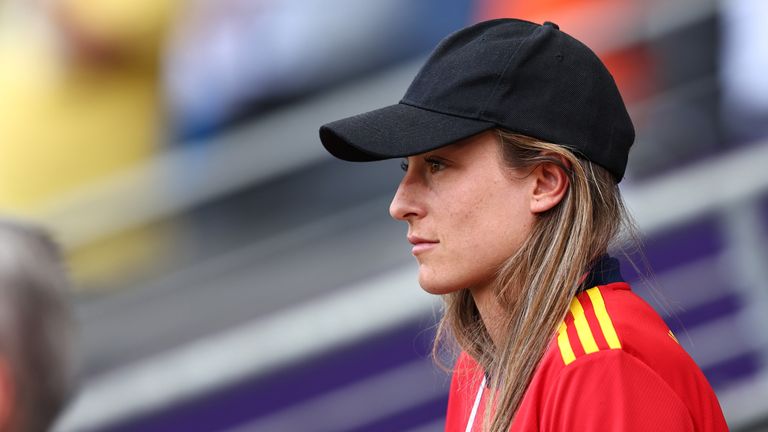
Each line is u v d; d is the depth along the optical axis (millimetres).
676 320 13086
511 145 5328
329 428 14086
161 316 14727
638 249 5918
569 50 5477
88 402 13859
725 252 13242
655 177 14008
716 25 14070
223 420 14219
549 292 5293
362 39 14352
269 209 15031
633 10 13805
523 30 5582
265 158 14375
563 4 13914
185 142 14492
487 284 5539
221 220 15023
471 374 6332
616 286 5477
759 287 12953
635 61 14125
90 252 14477
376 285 13352
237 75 14484
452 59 5488
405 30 14344
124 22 14148
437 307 13109
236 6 14477
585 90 5422
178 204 14336
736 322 13023
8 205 14219
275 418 14141
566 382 5039
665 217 13125
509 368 5328
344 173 15062
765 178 13109
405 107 5480
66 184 14289
